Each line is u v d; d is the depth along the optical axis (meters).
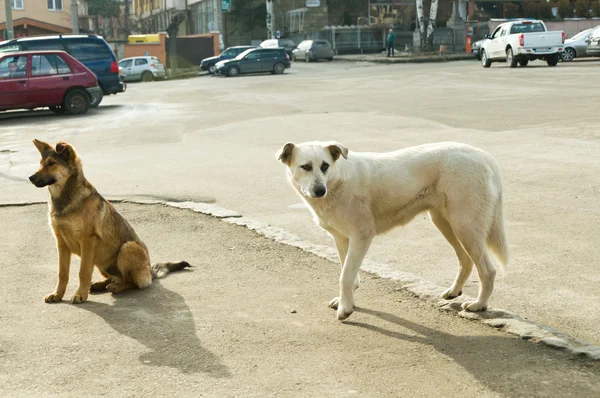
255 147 14.05
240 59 43.94
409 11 62.03
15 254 7.25
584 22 58.00
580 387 4.01
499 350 4.56
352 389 4.05
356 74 37.34
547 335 4.69
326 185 5.06
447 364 4.37
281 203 9.33
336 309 5.45
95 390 4.10
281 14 66.56
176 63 57.19
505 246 5.32
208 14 66.81
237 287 6.06
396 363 4.40
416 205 5.31
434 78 30.66
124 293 5.97
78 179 5.67
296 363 4.43
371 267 6.40
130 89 35.47
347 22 62.19
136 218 8.77
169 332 5.01
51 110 24.12
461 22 57.22
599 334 4.83
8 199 10.07
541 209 8.45
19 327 5.15
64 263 5.79
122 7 77.25
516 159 11.51
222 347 4.71
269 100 24.12
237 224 8.19
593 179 9.88
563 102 18.77
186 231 8.07
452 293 5.53
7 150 14.98
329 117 18.08
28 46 24.56
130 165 12.65
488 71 33.00
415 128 15.41
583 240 7.16
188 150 14.09
